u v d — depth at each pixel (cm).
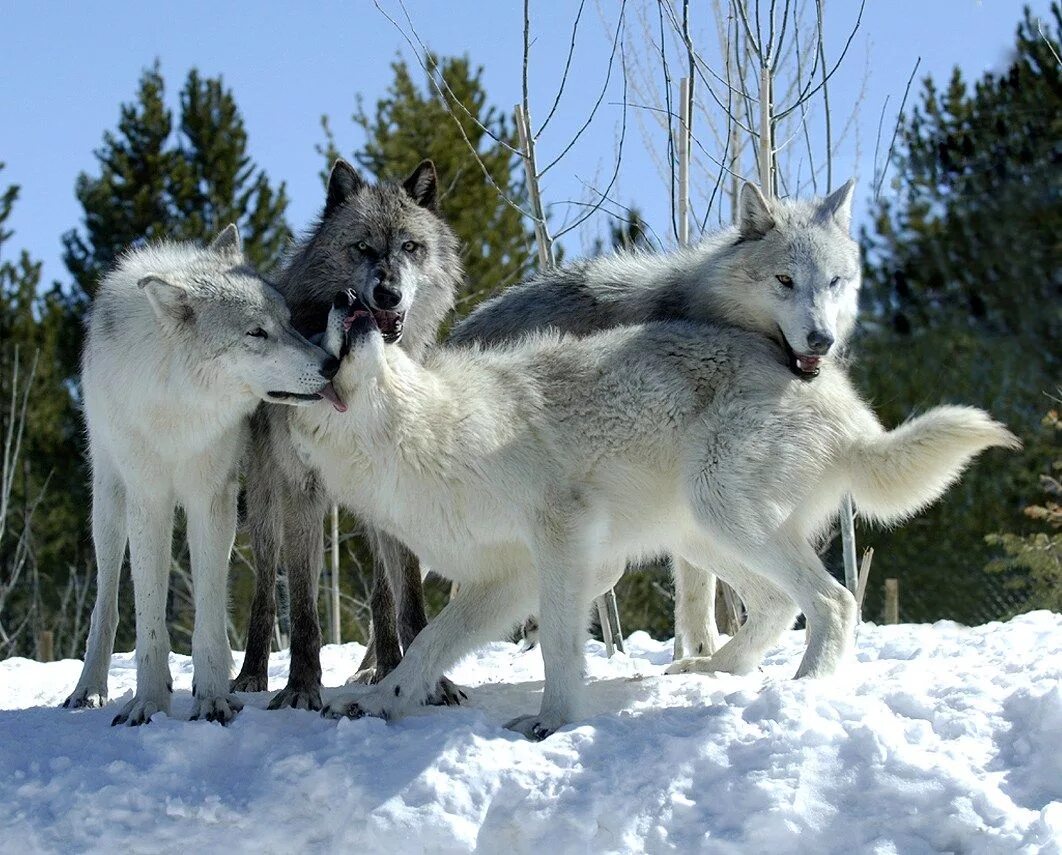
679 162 904
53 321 2278
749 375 571
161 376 535
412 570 628
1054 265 2084
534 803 457
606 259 722
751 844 434
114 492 618
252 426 620
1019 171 2167
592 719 500
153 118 2417
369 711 516
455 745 480
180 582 2078
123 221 2355
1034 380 1997
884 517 592
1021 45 2266
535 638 831
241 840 461
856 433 582
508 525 538
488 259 2042
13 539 2223
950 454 564
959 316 2109
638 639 903
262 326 530
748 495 556
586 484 552
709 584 689
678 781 457
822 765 454
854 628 563
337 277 641
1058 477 1867
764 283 634
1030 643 673
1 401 2206
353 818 457
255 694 610
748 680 588
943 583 1805
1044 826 412
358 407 522
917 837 429
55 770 492
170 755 489
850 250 654
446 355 582
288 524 586
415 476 530
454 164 2077
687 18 916
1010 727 475
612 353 574
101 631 630
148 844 461
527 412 552
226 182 2419
